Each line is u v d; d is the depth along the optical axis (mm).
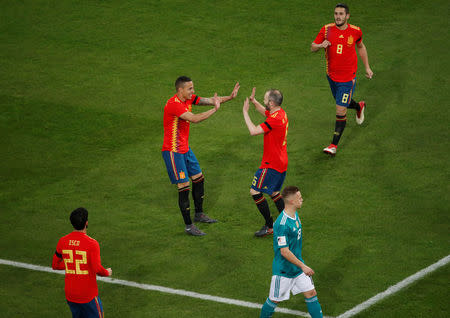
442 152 38781
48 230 33062
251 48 55844
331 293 26672
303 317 25375
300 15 61062
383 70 50156
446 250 29297
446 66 49906
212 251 30578
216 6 63906
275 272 23719
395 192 34844
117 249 31047
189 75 51781
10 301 27141
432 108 44312
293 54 54406
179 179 31688
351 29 38625
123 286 27984
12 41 58812
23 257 30625
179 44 57188
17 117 46344
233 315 25609
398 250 29578
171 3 65000
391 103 45500
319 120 44219
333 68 39500
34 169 39719
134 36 58906
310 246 30359
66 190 37188
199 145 41875
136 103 47969
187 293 27266
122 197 36344
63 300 27203
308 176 37156
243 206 34938
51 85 51031
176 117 31359
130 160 40531
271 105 30250
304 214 33281
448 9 59812
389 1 62281
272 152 30469
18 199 36281
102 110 47031
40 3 66000
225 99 32531
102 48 57062
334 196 34875
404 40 54625
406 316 24812
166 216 34281
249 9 62875
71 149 42094
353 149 40031
